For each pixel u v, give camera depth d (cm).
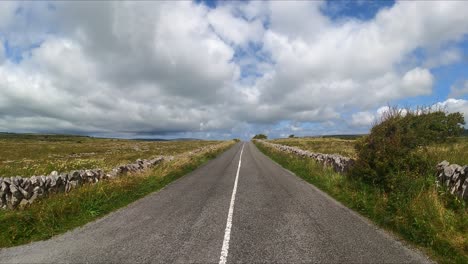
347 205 987
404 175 909
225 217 845
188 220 820
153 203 1046
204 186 1404
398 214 766
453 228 650
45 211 833
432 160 948
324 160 1869
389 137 1040
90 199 980
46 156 3891
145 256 570
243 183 1487
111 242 652
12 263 561
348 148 3469
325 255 571
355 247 612
